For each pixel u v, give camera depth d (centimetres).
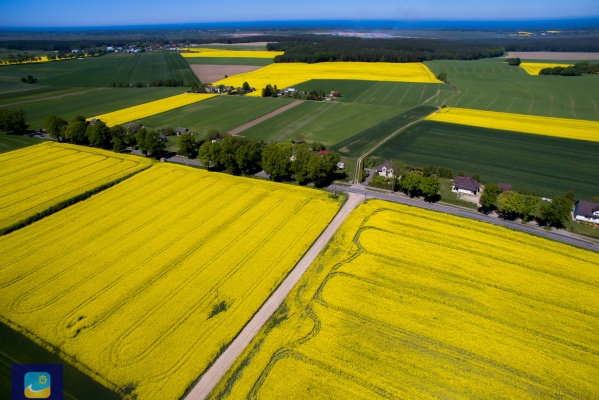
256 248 5566
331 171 7950
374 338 3975
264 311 4419
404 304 4434
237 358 3812
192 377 3603
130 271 5091
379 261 5222
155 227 6156
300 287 4766
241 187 7538
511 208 6238
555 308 4359
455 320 4191
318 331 4088
